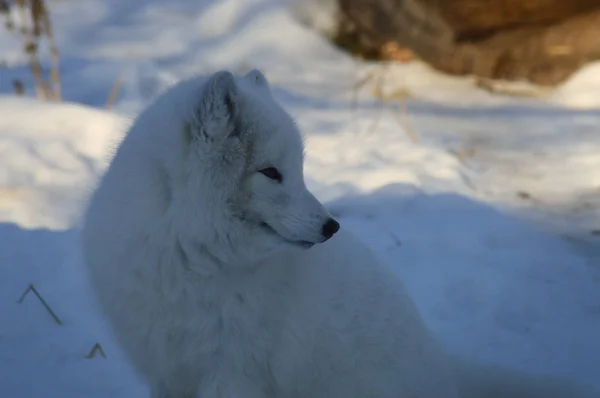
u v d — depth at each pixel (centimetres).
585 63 1084
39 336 456
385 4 1189
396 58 1232
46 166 700
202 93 311
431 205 677
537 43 1095
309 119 931
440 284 546
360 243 372
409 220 647
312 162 778
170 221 316
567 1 1062
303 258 340
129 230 319
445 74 1173
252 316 325
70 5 1766
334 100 1041
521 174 767
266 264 329
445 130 904
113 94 921
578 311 523
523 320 510
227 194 317
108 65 1100
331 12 1308
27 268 531
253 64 1222
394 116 952
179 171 315
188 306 323
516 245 609
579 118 948
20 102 799
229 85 310
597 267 580
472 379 390
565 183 744
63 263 537
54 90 988
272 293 329
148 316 328
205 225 316
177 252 319
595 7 1061
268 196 325
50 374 419
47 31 894
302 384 349
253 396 334
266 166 323
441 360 375
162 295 322
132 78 1032
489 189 728
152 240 318
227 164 315
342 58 1262
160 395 350
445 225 636
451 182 735
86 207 357
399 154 800
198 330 324
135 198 319
